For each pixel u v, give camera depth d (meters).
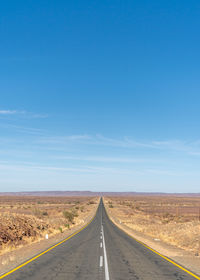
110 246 22.31
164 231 34.47
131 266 14.30
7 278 11.21
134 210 106.06
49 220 46.09
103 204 152.25
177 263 15.42
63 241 25.41
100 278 11.54
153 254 18.56
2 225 24.28
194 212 91.12
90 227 44.28
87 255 17.58
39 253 17.95
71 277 11.61
